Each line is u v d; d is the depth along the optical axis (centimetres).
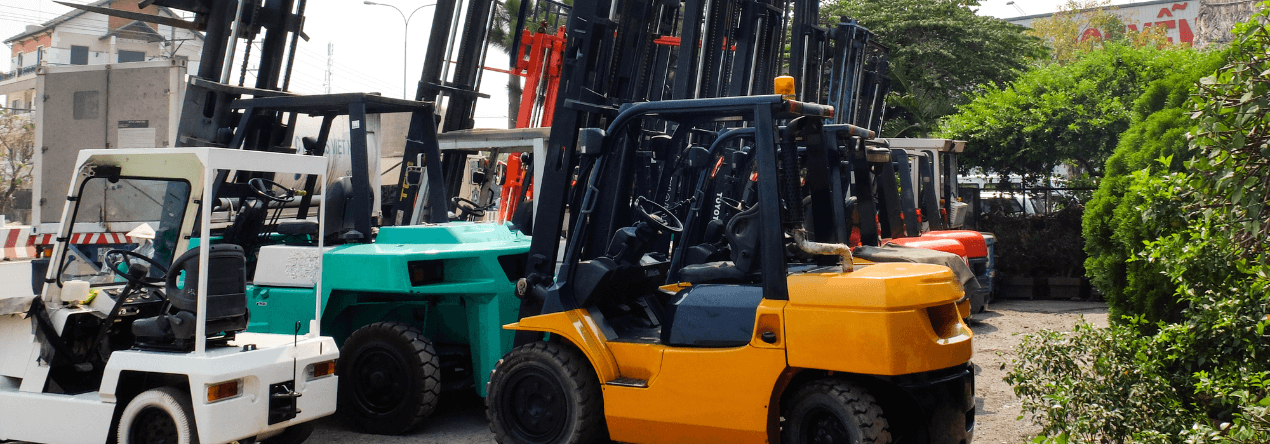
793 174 505
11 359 542
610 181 570
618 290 578
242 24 811
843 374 472
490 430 611
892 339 437
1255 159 379
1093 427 445
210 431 464
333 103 682
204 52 800
